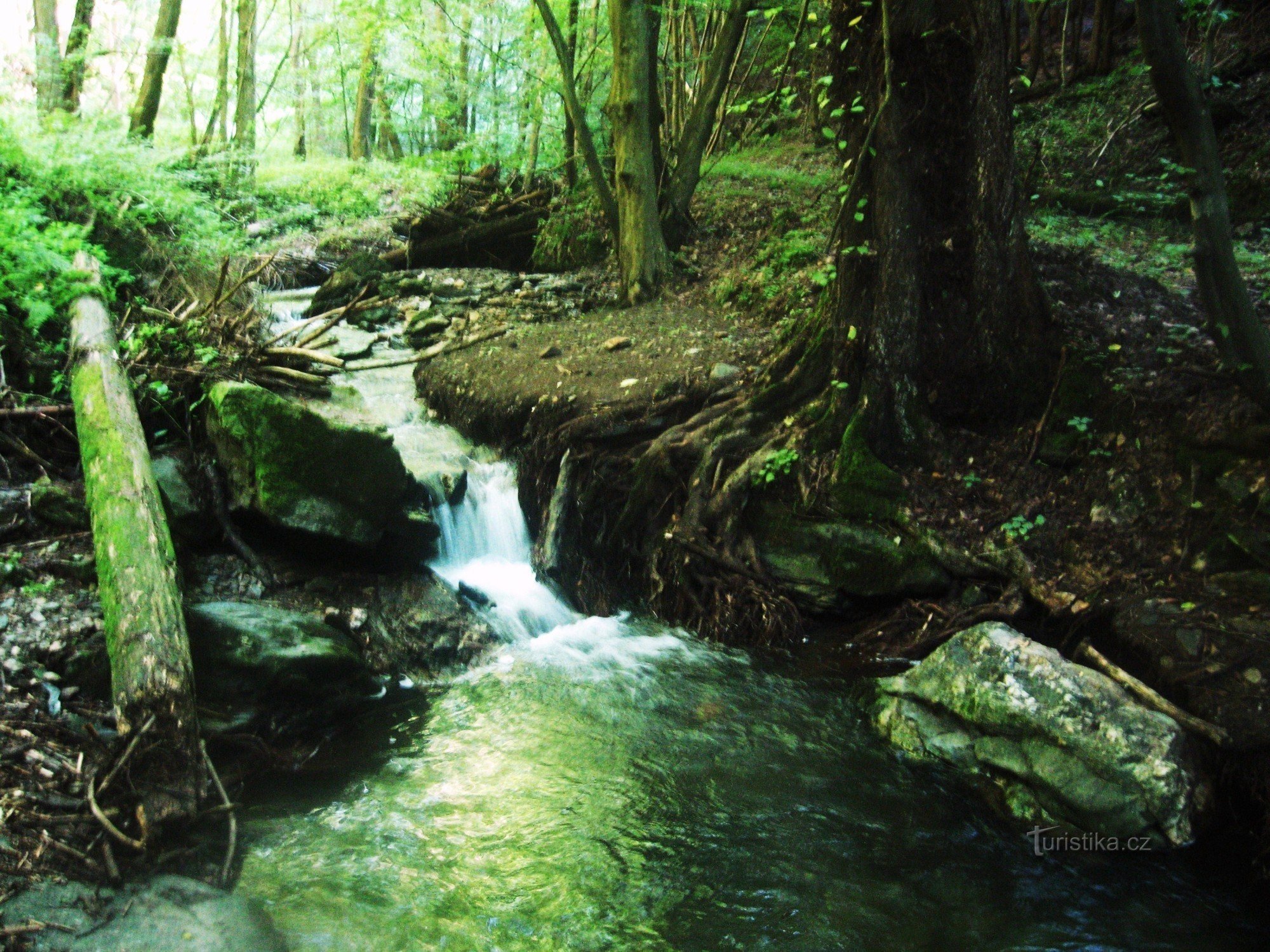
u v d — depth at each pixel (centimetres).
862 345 707
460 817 461
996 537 636
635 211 1098
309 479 610
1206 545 571
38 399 623
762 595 673
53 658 468
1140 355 679
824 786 493
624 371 845
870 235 702
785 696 591
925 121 680
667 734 545
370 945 367
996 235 680
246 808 458
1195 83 491
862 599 661
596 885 412
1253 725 458
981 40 655
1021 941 382
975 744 496
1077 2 1362
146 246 845
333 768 503
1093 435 652
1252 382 539
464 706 576
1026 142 1231
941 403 712
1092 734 456
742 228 1213
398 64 1912
